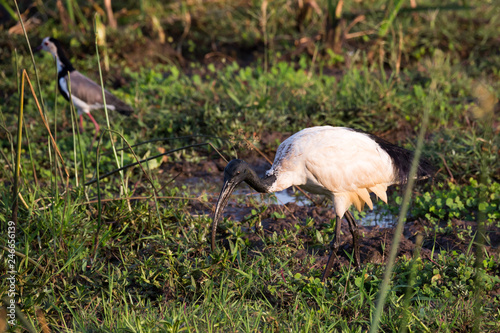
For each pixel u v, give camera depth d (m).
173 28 21.03
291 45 20.00
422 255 8.55
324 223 9.75
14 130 13.85
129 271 7.93
